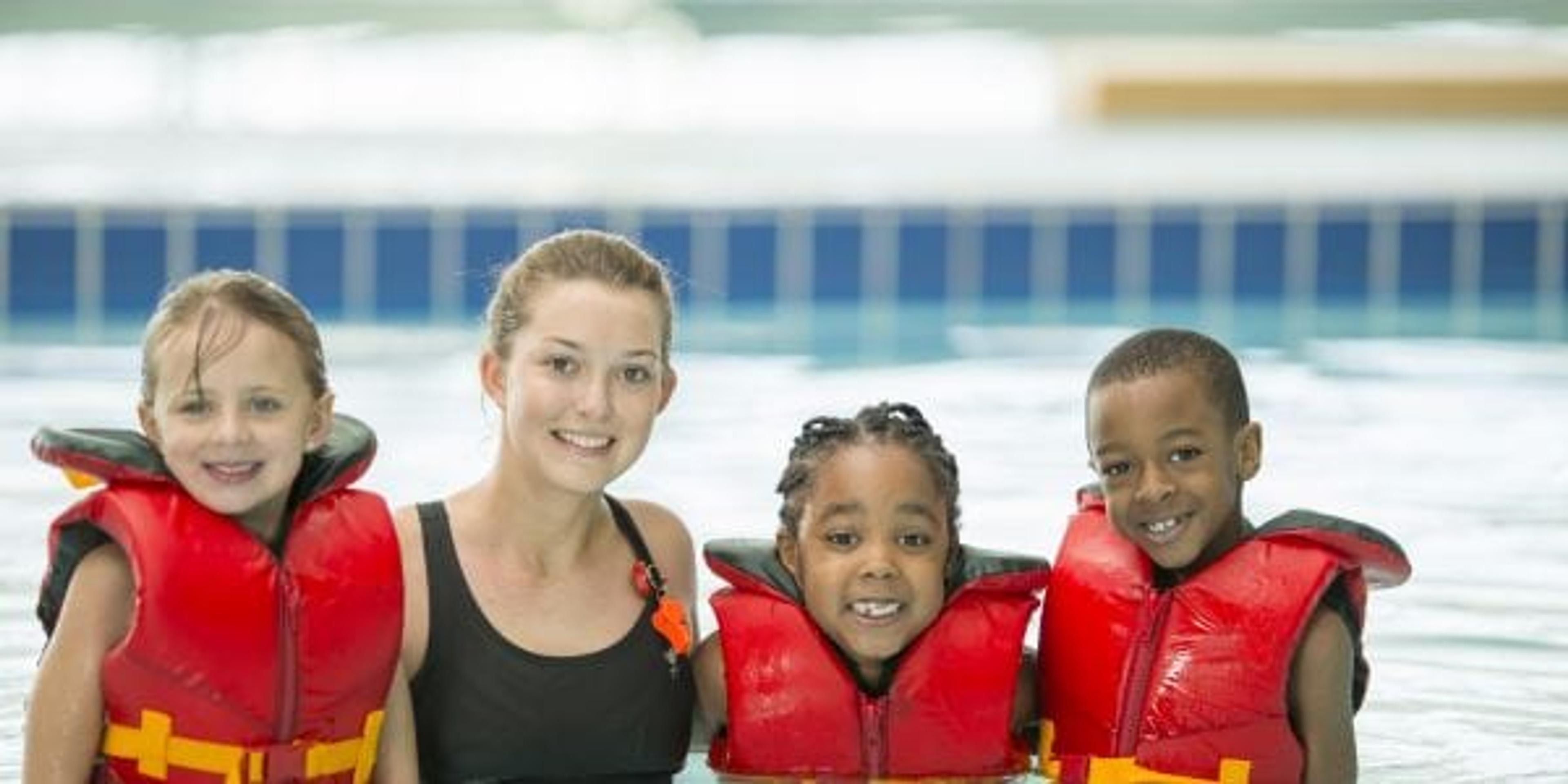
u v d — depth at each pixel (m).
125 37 11.28
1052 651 4.24
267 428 3.72
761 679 4.15
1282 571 4.05
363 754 3.92
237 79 10.91
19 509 6.10
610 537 4.28
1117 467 4.05
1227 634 4.04
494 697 4.10
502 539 4.18
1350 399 7.63
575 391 3.98
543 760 4.12
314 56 11.24
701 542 5.74
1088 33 11.78
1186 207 9.31
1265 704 4.02
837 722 4.14
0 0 11.36
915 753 4.16
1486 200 9.25
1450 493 6.40
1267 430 7.14
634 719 4.16
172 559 3.71
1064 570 4.26
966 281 9.33
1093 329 8.90
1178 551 4.05
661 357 4.11
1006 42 11.68
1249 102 10.38
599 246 4.13
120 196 9.08
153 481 3.78
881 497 4.02
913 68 11.35
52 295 9.06
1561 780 4.18
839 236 9.27
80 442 3.77
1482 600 5.42
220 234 9.09
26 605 5.23
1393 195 9.27
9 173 9.41
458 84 10.99
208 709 3.75
